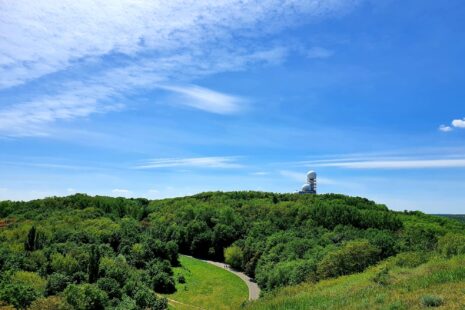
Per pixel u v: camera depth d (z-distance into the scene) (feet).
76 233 392.27
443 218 485.15
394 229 400.88
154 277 340.39
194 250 494.18
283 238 391.45
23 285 229.25
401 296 84.79
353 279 149.07
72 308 218.38
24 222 454.40
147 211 654.53
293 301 110.73
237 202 615.16
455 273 98.94
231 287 356.59
